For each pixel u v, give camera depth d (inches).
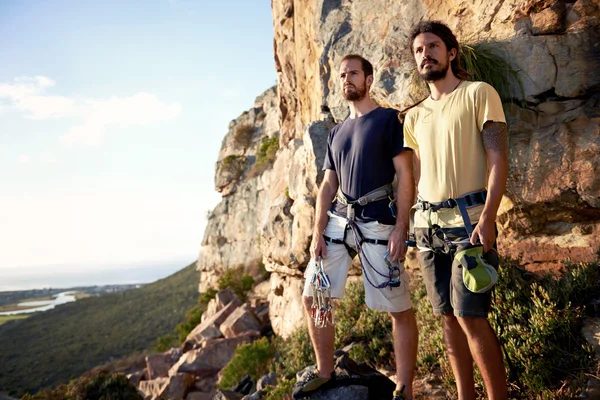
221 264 1364.4
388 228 101.3
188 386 528.7
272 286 450.9
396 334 100.3
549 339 105.6
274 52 531.8
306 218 281.7
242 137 1560.0
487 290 77.5
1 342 2719.0
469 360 89.0
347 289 233.1
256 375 343.9
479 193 82.7
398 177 101.7
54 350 2241.6
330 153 115.2
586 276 116.3
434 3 212.2
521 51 162.2
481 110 82.3
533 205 153.5
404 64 212.2
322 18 288.5
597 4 154.6
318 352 105.2
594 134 140.6
